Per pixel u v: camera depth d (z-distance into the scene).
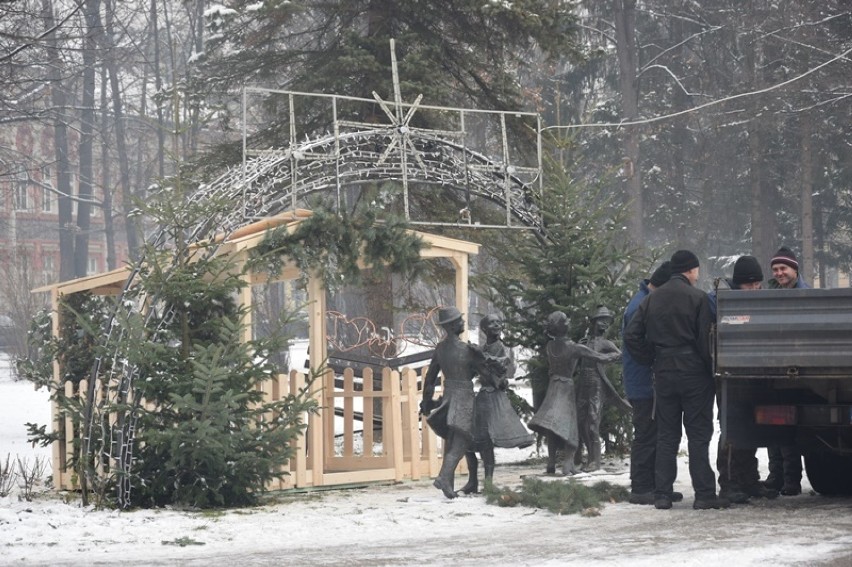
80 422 14.49
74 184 82.19
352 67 23.39
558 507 12.80
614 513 12.63
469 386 14.41
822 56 54.28
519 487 14.73
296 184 16.91
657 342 12.85
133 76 65.75
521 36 24.86
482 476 17.55
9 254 54.19
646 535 10.76
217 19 24.73
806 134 57.88
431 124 25.27
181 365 14.27
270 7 24.00
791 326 11.80
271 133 25.00
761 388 12.63
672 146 63.25
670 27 65.62
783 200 65.81
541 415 16.39
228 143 25.12
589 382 17.39
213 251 15.16
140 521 12.59
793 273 14.05
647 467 13.52
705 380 12.66
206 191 15.98
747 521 11.44
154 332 14.34
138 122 68.19
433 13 24.73
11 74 24.41
